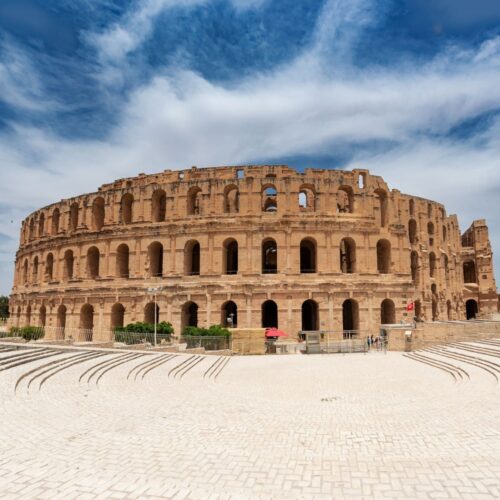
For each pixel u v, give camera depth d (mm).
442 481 12305
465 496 11312
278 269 63062
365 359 49031
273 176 67438
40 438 15789
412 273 76250
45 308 76500
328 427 18984
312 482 12391
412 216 76438
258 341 55312
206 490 11727
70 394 23906
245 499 11188
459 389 27859
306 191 75875
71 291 69500
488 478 12398
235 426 19078
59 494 11117
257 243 63781
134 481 12203
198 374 36969
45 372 28984
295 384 32625
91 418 19141
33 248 81938
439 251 80375
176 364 39844
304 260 78375
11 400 20953
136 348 47125
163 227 66188
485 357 39156
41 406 20438
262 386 31828
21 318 81375
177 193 67625
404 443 16156
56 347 40156
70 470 12859
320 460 14336
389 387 30703
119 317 69250
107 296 66188
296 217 64688
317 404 24922
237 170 70438
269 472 13188
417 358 48219
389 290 64188
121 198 70125
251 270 62969
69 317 69125
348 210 71750
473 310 97500
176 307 62906
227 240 66500
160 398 25188
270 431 18250
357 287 63125
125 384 29016
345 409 23312
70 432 16812
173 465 13633
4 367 28109
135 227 67438
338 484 12250
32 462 13367
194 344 52469
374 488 11945
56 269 74562
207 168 71312
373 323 62875
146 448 15297
